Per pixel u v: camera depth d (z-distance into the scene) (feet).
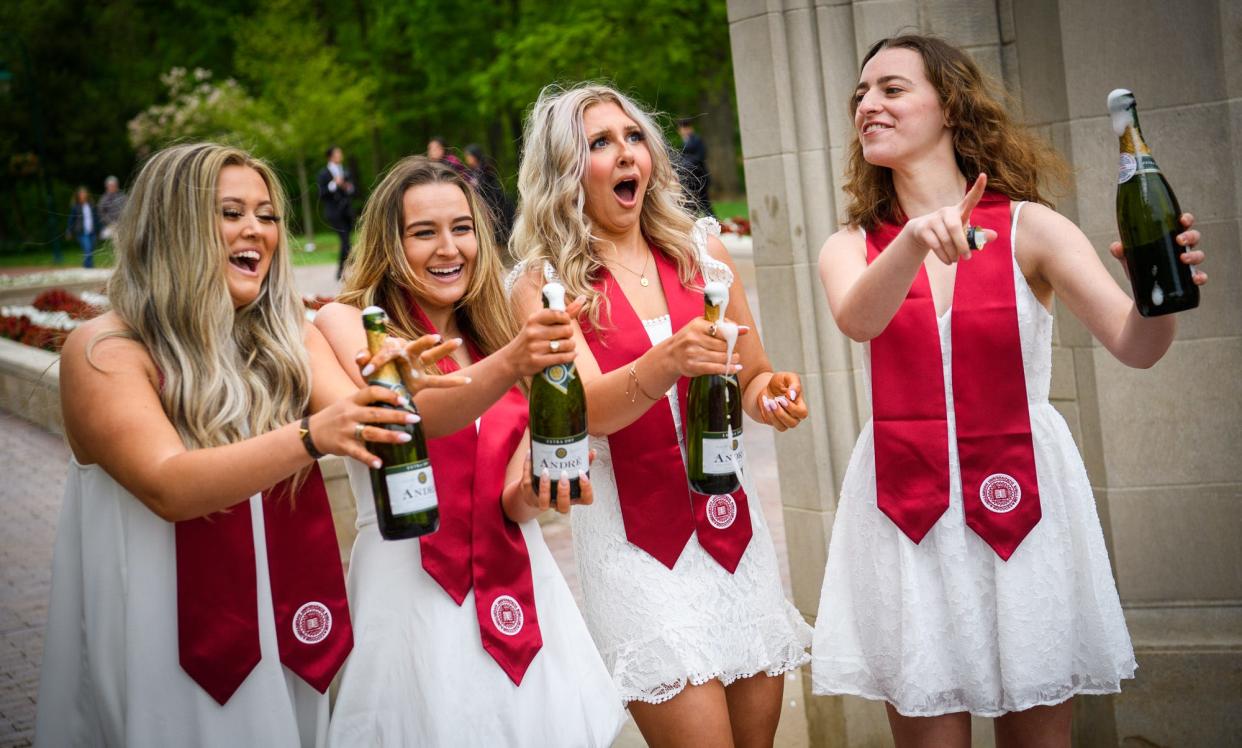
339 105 105.40
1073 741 11.65
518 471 8.44
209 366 7.36
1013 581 8.21
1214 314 10.71
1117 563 11.14
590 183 9.32
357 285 8.52
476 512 8.03
